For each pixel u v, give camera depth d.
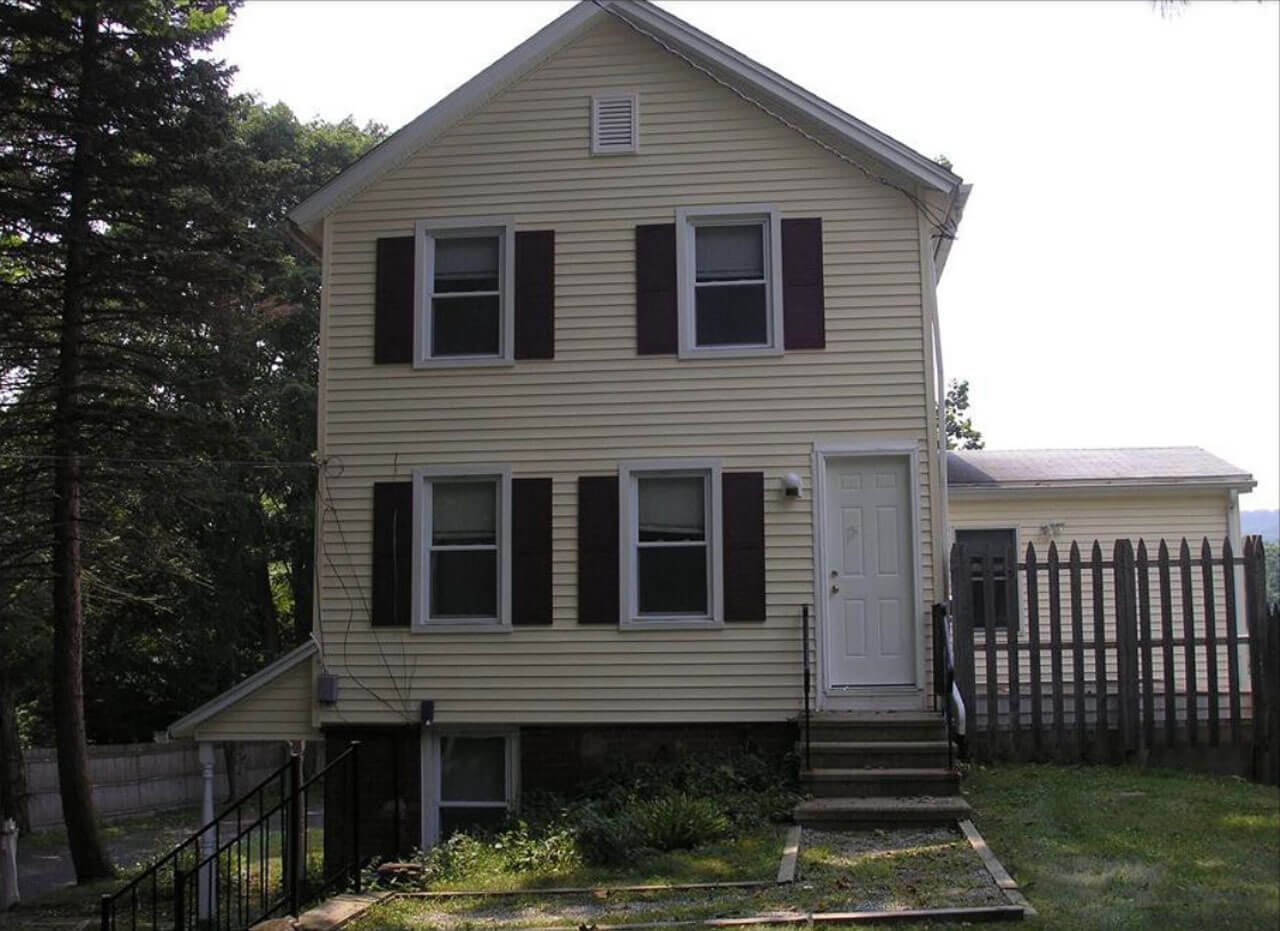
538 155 14.86
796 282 14.28
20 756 25.05
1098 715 13.37
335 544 14.60
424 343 14.78
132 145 17.14
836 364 14.13
